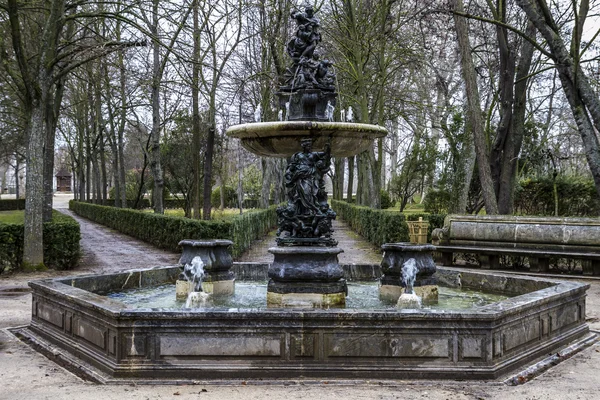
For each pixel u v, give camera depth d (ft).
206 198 64.34
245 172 143.33
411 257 24.26
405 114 83.61
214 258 25.62
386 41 68.13
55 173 286.05
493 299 24.88
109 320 16.48
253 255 57.16
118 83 100.78
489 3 52.75
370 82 70.95
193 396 14.48
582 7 35.73
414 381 15.72
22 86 46.26
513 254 41.52
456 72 86.69
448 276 28.91
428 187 91.20
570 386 15.66
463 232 44.60
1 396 14.89
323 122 21.67
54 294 20.36
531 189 67.26
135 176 149.07
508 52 52.75
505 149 52.65
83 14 46.52
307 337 16.01
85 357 17.89
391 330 16.02
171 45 50.01
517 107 53.67
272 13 64.75
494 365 16.25
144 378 15.96
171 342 16.05
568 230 40.22
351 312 15.96
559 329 20.12
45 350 19.71
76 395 14.76
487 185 48.60
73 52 47.85
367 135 22.81
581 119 34.86
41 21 58.95
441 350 16.06
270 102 78.23
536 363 17.78
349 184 133.28
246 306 23.15
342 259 52.60
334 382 15.56
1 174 264.31
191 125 95.25
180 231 57.26
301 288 22.27
